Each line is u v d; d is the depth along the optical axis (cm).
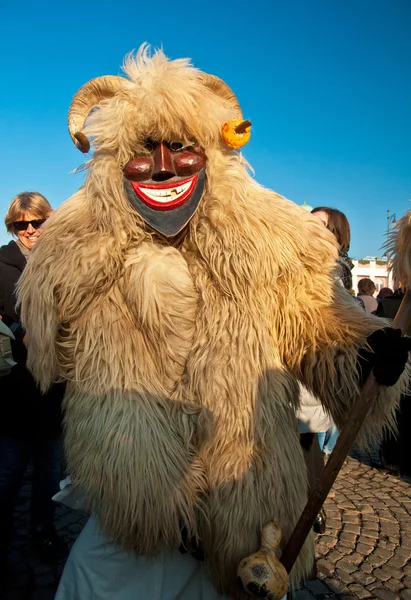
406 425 433
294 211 152
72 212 148
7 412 247
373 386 134
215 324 140
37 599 254
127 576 149
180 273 143
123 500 134
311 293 150
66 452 149
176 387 145
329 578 282
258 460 139
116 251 142
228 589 142
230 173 145
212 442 139
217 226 141
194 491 140
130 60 154
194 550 144
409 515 368
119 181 143
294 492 145
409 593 271
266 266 141
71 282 142
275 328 149
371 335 136
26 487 394
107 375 141
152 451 135
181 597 149
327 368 144
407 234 135
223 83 158
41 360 149
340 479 439
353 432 135
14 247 268
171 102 138
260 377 140
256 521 139
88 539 156
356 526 348
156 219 143
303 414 237
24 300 151
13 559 288
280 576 131
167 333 141
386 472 453
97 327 143
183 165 141
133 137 141
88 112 157
